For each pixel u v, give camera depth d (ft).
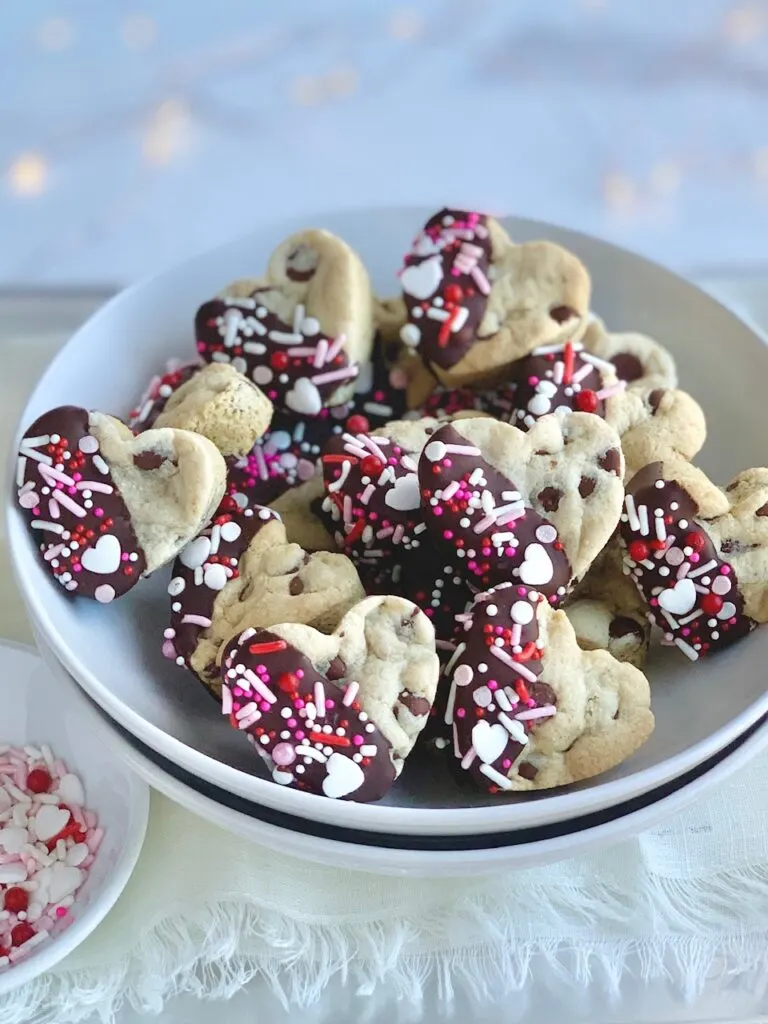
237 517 1.70
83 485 1.65
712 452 1.86
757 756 1.74
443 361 1.80
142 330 1.90
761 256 2.36
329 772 1.53
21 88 2.44
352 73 2.50
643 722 1.59
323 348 1.78
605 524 1.63
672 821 1.70
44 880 1.68
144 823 1.67
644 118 2.49
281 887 1.65
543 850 1.52
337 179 2.42
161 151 2.42
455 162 2.44
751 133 2.47
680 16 2.52
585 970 1.65
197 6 2.51
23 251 2.30
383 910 1.65
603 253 1.94
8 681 1.79
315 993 1.63
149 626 1.71
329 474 1.70
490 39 2.52
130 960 1.64
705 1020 1.63
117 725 1.60
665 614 1.65
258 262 1.95
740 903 1.67
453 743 1.59
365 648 1.58
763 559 1.65
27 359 2.11
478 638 1.59
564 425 1.68
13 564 1.64
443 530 1.62
